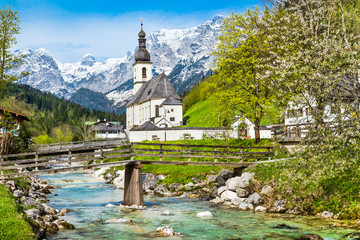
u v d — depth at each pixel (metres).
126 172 33.62
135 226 24.28
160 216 27.75
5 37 49.78
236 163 36.97
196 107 141.62
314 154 22.91
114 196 39.69
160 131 86.50
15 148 51.03
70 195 40.53
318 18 31.22
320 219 25.12
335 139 22.09
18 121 80.00
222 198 34.12
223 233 22.22
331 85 23.95
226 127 61.22
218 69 48.50
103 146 32.34
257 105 46.88
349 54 24.67
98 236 21.59
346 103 23.52
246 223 24.77
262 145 47.34
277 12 42.81
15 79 50.62
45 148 83.00
